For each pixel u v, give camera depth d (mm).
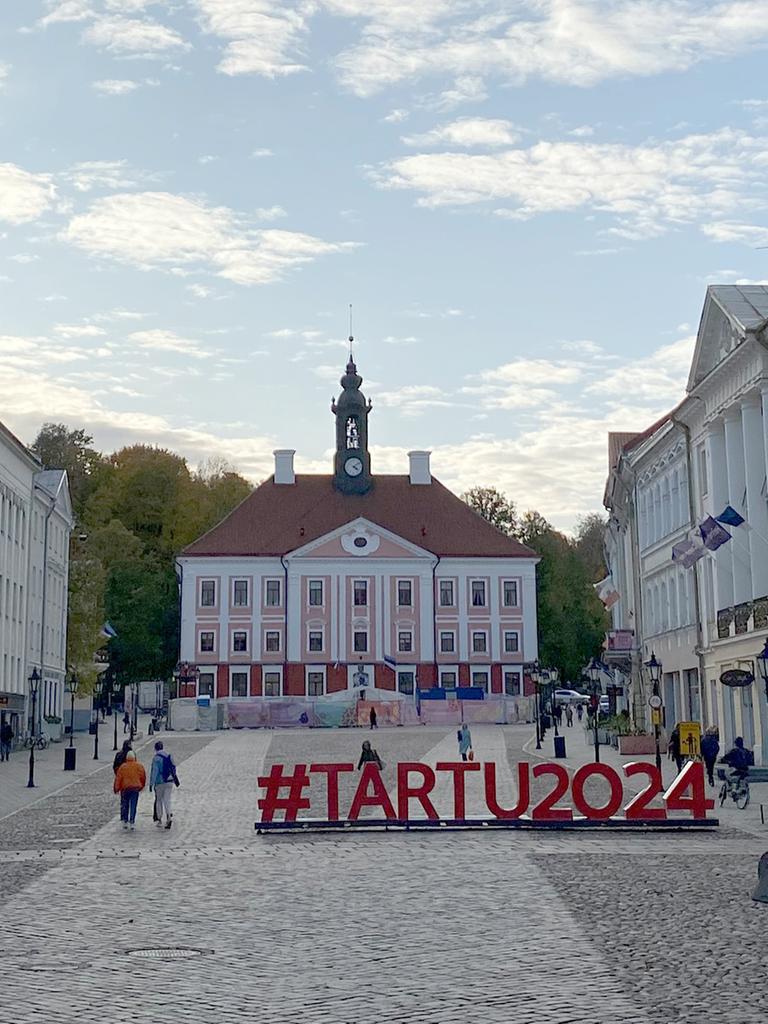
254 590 109688
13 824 30750
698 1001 11320
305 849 24828
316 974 12781
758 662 43438
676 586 59406
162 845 25766
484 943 14398
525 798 28391
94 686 92562
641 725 67000
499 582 111562
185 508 132875
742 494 47500
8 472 67125
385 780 41656
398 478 118812
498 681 110312
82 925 15938
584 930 15148
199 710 88688
